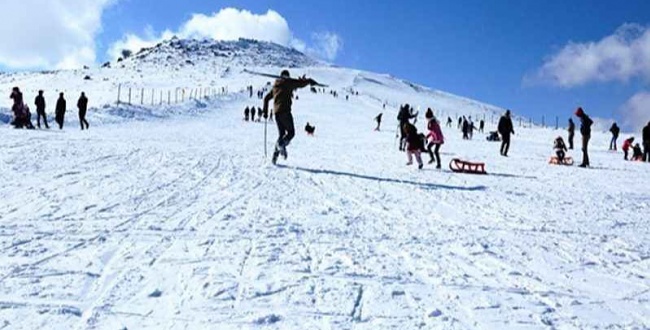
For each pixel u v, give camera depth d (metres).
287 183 10.30
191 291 4.21
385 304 4.13
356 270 4.94
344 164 14.63
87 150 13.72
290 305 4.01
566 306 4.27
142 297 4.05
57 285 4.22
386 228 6.86
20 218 6.38
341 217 7.39
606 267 5.51
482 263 5.43
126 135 20.92
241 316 3.77
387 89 166.38
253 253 5.32
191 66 168.50
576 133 46.59
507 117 22.09
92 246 5.36
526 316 4.00
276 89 13.11
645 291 4.74
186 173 10.77
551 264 5.52
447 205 8.96
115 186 8.83
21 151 12.59
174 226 6.35
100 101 60.06
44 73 135.12
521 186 12.15
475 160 19.09
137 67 159.25
